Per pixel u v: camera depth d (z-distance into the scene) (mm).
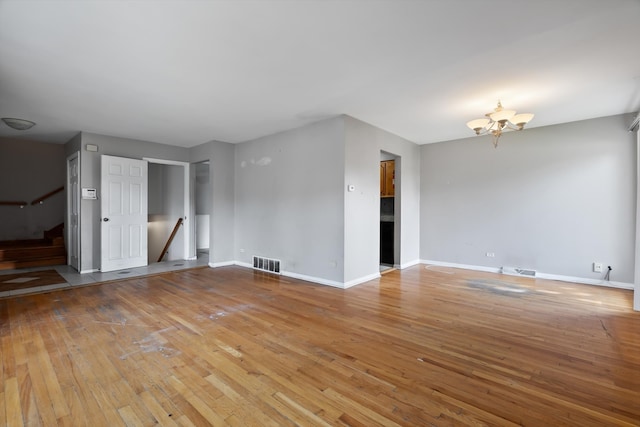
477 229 5438
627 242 4160
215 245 5719
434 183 5953
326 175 4406
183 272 5254
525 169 4953
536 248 4859
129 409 1686
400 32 2271
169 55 2590
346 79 3082
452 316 3139
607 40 2357
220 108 3920
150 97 3535
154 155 5832
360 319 3053
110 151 5289
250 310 3311
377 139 4855
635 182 4102
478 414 1655
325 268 4422
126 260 5375
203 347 2432
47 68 2799
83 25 2146
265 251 5379
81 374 2029
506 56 2625
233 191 6008
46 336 2607
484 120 3676
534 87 3270
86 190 5039
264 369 2107
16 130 4934
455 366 2156
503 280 4664
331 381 1968
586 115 4242
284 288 4219
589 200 4422
